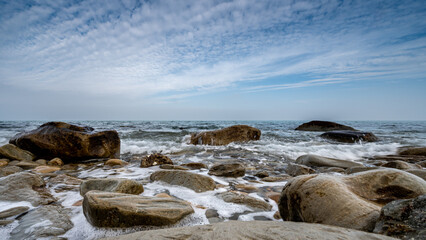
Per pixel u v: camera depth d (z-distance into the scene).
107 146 6.67
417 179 2.04
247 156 7.58
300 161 6.33
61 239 1.88
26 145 6.13
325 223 1.77
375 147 9.12
